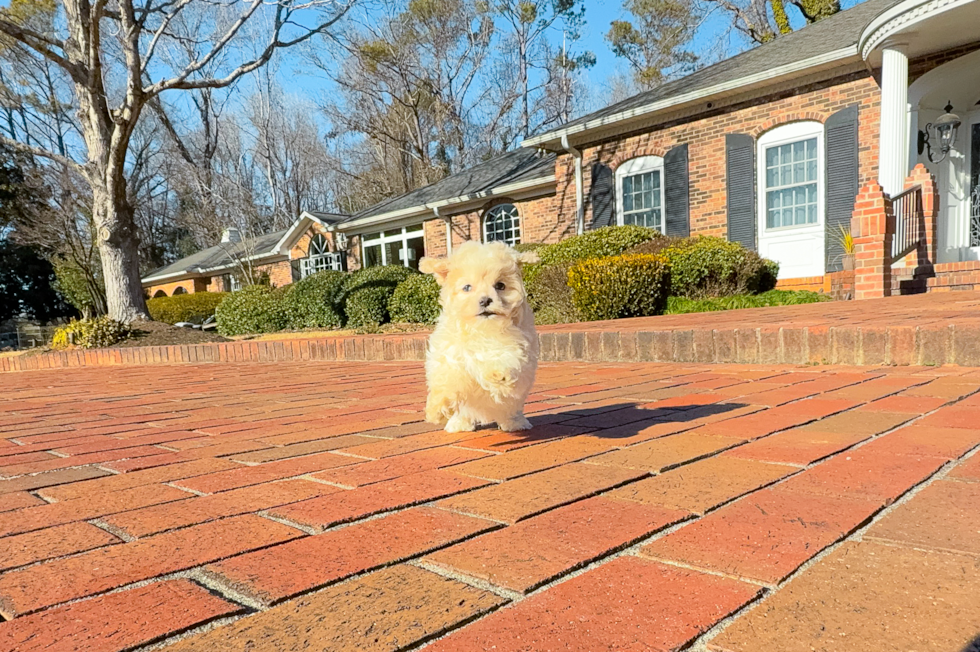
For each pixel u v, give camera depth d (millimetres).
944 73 10344
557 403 3408
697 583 1143
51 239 27984
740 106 12750
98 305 28562
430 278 14625
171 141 39938
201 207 32906
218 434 2973
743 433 2406
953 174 11648
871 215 8805
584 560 1265
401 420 3127
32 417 3922
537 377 4582
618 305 9938
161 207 44875
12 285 34562
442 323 2492
